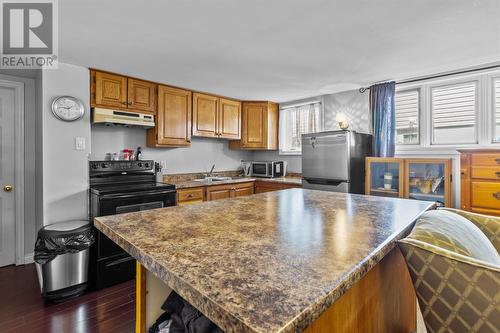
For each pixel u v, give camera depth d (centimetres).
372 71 282
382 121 320
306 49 225
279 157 452
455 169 281
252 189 409
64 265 217
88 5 161
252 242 86
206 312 52
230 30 193
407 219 120
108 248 241
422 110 306
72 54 235
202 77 302
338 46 220
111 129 319
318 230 100
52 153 248
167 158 371
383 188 302
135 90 303
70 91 257
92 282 238
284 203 158
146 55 238
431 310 84
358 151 315
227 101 400
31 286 239
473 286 76
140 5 161
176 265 67
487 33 196
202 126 369
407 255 87
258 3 159
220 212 131
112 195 245
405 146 319
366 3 159
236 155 462
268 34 199
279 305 49
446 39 206
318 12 169
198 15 173
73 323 187
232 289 55
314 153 336
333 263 69
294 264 68
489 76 265
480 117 270
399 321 122
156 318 97
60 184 252
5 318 192
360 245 83
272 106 432
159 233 95
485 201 221
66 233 219
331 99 379
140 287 94
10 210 285
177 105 342
